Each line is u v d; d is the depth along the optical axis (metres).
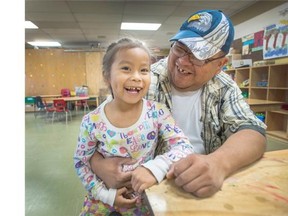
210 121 0.97
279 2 4.46
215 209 0.45
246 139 0.72
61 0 4.79
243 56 5.74
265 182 0.56
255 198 0.49
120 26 6.91
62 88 9.44
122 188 0.74
